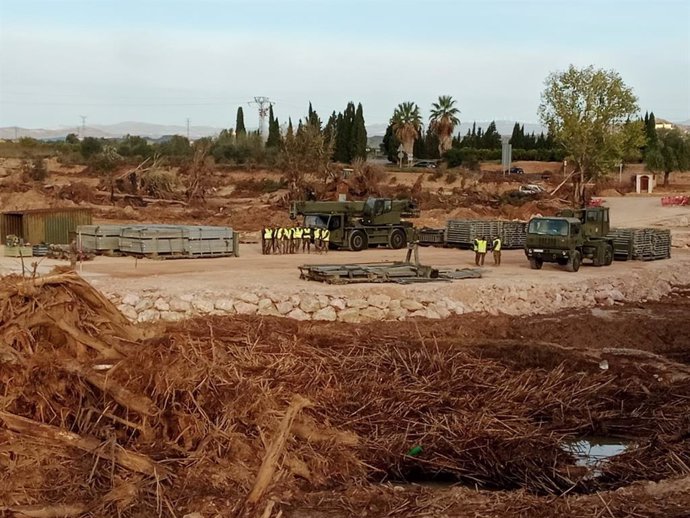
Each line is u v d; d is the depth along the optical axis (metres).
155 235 31.52
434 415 14.41
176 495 10.71
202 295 22.95
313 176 65.38
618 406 15.92
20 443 11.12
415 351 18.30
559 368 17.56
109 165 76.06
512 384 16.34
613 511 10.49
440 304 23.53
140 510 10.37
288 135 64.25
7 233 35.84
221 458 11.59
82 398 12.27
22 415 11.84
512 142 110.62
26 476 10.65
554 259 29.41
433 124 104.31
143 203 56.22
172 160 79.75
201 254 32.56
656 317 23.78
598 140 58.47
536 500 10.98
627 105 57.66
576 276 27.95
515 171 86.31
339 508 10.75
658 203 63.94
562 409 15.23
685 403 15.99
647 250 34.22
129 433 12.12
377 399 14.79
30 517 9.89
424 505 10.79
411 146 95.62
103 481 10.83
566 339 21.69
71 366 12.37
